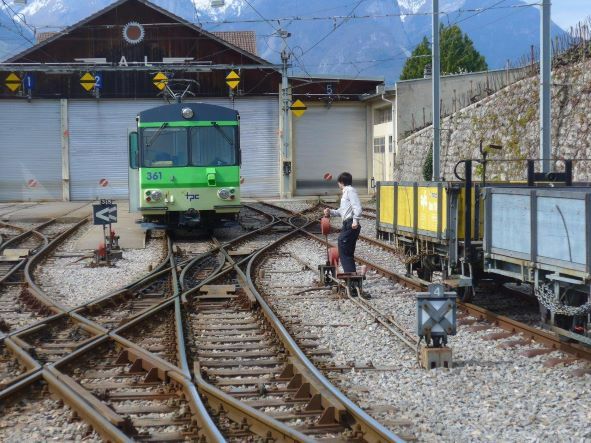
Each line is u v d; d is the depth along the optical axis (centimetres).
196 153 2289
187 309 1222
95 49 4431
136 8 4422
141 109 4472
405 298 1320
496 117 3125
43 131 4459
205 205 2288
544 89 1891
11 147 4447
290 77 4484
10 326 1117
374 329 1071
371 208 3478
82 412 681
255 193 4566
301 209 3591
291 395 757
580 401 729
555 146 2616
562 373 825
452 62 6775
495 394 761
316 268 1680
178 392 756
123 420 639
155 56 4456
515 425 664
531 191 933
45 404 733
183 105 2295
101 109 4466
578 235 838
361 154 4750
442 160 3575
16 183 4462
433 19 2475
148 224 2386
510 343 958
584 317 924
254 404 721
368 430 628
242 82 4503
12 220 3077
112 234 2048
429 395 761
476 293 1323
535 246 930
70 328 1101
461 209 1180
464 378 820
